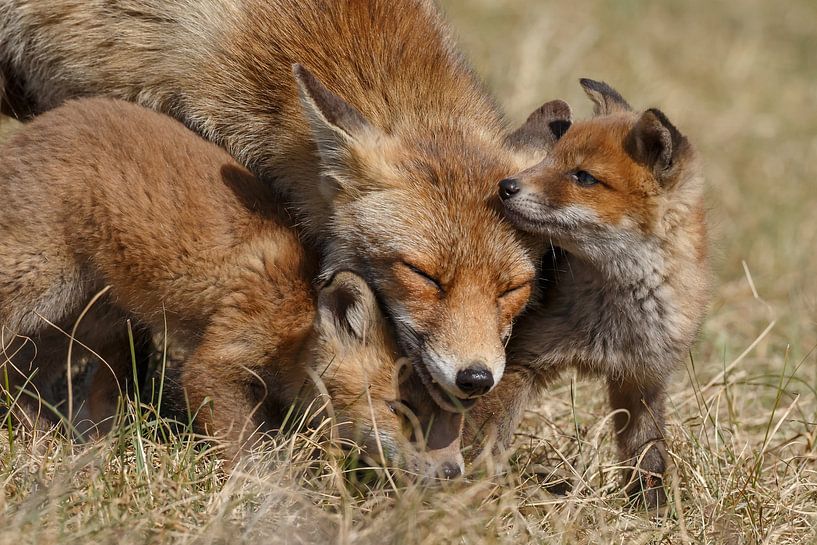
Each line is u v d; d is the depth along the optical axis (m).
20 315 11.42
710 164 24.64
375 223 10.87
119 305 11.92
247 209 11.54
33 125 11.56
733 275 19.48
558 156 11.30
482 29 28.92
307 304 11.30
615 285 11.24
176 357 12.99
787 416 13.09
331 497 10.23
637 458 11.78
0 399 11.59
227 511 9.59
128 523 9.21
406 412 10.77
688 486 11.26
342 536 9.35
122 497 9.61
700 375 14.97
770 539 10.48
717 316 17.28
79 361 12.73
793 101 30.08
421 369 10.66
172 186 11.35
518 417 11.59
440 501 9.91
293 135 11.89
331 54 12.11
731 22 35.66
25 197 11.14
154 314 11.73
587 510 10.72
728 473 11.53
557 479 11.62
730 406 12.80
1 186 11.23
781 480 11.64
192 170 11.50
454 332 10.41
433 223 10.70
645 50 30.92
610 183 11.02
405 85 12.12
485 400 11.30
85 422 12.13
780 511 10.99
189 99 12.45
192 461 10.40
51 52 12.89
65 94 13.17
